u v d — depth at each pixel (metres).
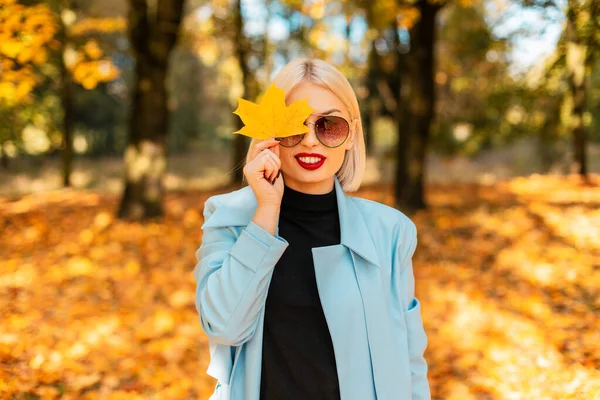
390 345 1.47
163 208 8.38
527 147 18.50
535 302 4.78
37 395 3.29
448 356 3.93
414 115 8.87
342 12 10.14
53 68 10.84
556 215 8.08
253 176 1.35
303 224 1.52
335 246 1.46
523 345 4.00
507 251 6.51
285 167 1.48
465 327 4.43
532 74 10.42
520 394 3.32
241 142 13.27
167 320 4.62
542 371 3.58
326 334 1.44
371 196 10.20
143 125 8.14
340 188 1.57
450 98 13.11
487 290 5.28
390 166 15.29
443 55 12.29
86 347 4.02
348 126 1.45
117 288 5.44
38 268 5.99
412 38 8.72
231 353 1.48
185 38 13.30
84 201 10.27
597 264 5.68
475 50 10.20
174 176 16.36
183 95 24.88
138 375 3.67
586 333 4.05
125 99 21.89
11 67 5.67
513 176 14.21
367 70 12.76
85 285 5.46
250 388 1.42
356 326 1.42
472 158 17.47
